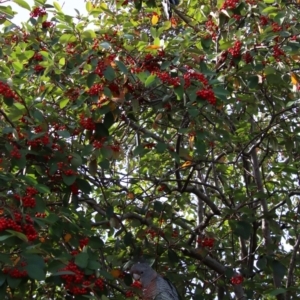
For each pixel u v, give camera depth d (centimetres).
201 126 543
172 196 682
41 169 489
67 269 393
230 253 672
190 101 473
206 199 624
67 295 425
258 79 556
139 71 495
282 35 533
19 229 372
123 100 488
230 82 562
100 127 494
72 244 448
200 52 507
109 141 496
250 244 648
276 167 643
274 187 727
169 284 523
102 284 411
